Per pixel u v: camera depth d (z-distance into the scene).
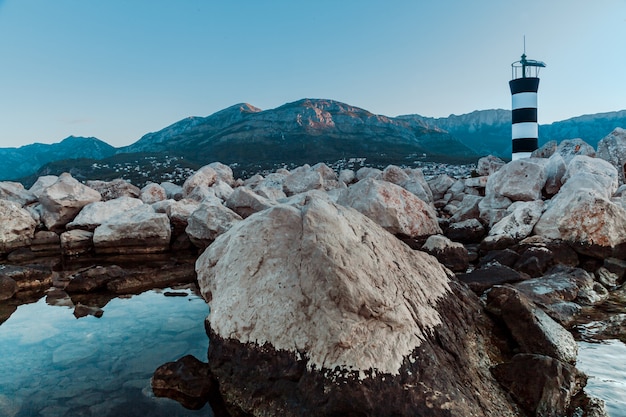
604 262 12.33
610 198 16.22
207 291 8.47
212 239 16.53
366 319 6.10
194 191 25.22
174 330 9.18
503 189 18.72
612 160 23.50
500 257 12.93
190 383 6.69
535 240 13.56
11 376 7.29
